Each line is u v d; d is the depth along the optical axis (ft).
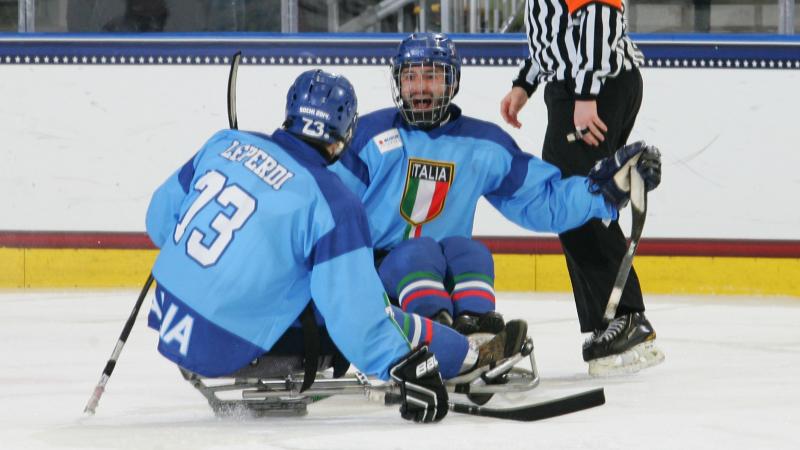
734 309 63.41
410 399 29.40
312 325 29.96
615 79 42.27
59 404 33.88
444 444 26.53
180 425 29.94
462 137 37.60
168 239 30.12
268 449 26.05
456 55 37.09
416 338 30.91
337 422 30.25
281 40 72.28
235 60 34.42
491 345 32.42
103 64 72.23
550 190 37.91
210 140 31.71
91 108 72.23
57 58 72.13
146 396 35.42
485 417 30.94
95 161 72.43
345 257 28.68
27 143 72.23
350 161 37.09
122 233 72.43
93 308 61.36
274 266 28.81
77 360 43.50
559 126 42.11
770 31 74.18
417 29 74.79
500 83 72.38
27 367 41.68
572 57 40.91
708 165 72.54
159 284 29.96
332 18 74.79
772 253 72.74
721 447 26.11
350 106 30.83
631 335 40.04
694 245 72.69
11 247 72.54
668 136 72.43
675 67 72.33
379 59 72.38
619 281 36.50
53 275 72.69
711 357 44.80
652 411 31.78
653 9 74.49
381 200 37.24
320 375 35.45
